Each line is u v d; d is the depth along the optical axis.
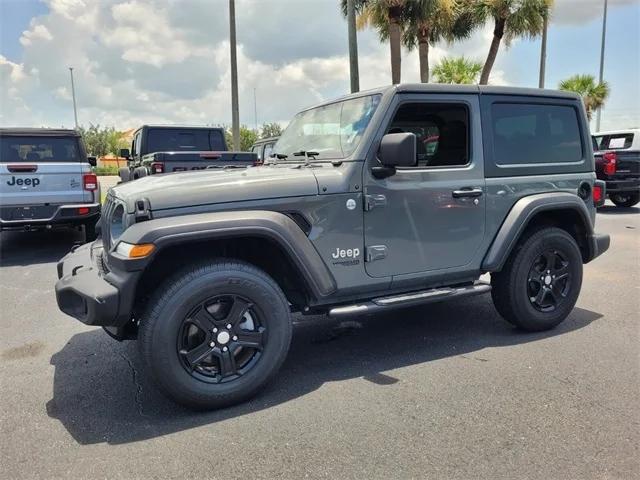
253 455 2.75
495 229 4.22
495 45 17.67
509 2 16.70
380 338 4.50
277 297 3.35
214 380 3.22
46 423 3.14
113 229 3.45
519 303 4.37
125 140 53.78
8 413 3.28
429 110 3.98
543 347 4.17
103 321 3.00
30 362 4.13
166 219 3.09
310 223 3.49
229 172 3.78
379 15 14.05
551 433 2.88
